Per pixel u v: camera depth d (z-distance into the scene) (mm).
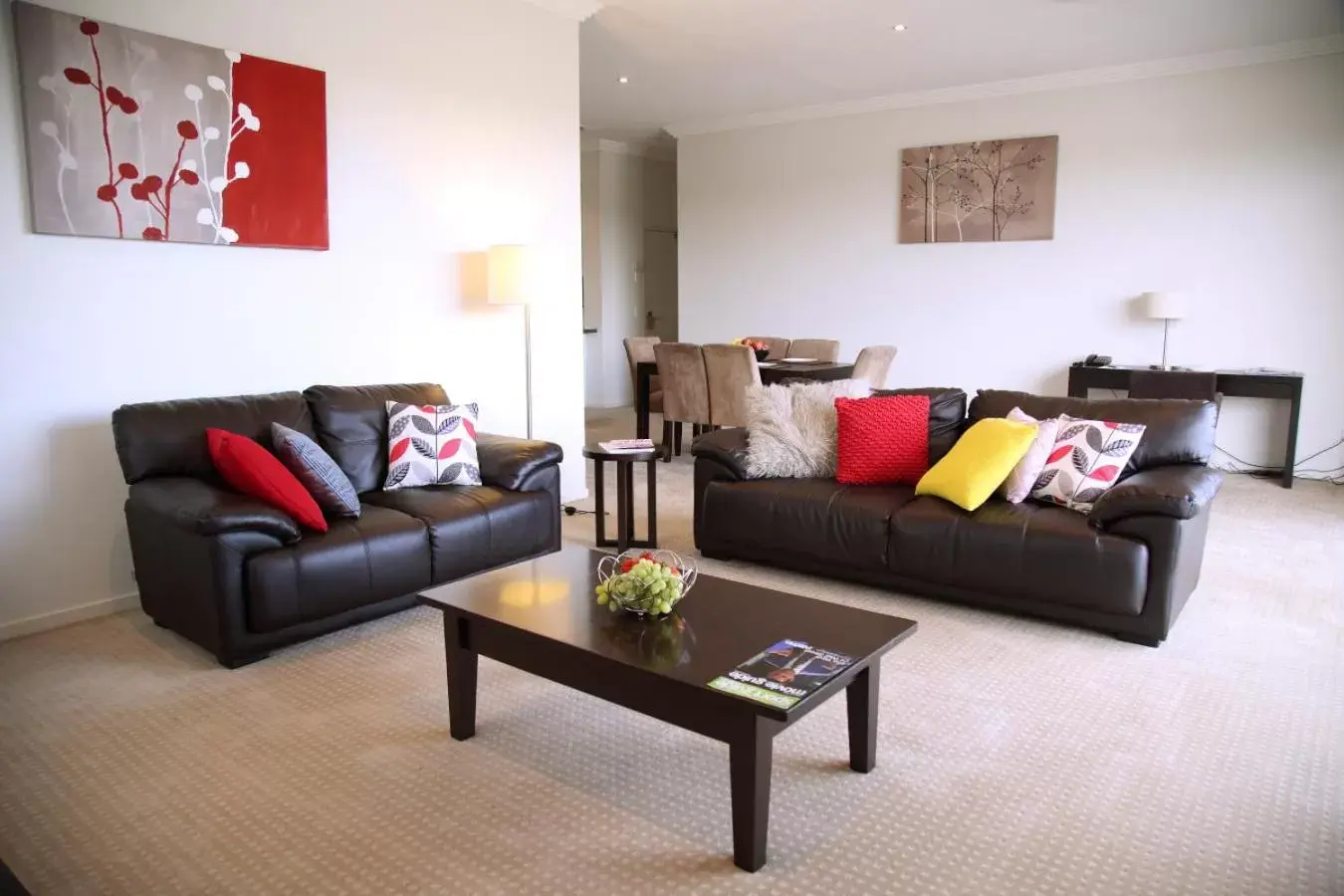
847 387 4188
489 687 2822
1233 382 5816
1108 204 6520
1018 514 3332
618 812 2125
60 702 2695
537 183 4926
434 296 4457
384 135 4152
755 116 8039
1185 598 3322
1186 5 4926
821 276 7918
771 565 4031
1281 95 5836
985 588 3320
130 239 3326
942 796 2184
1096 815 2102
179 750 2418
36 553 3234
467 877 1882
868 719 2248
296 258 3869
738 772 1882
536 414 5059
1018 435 3449
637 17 5145
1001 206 6930
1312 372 5969
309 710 2654
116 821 2086
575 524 4785
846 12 5031
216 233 3549
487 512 3553
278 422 3508
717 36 5520
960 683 2834
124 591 3486
